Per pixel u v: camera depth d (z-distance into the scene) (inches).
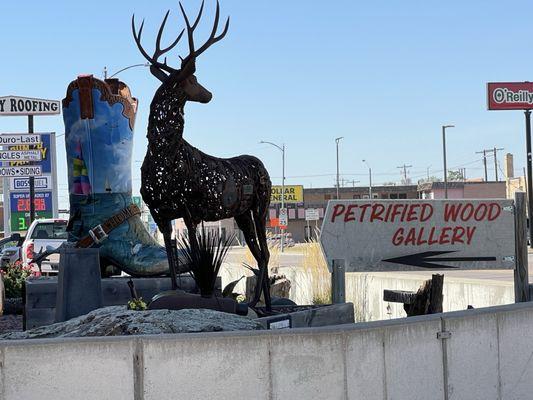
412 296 373.1
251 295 485.1
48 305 391.2
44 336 265.7
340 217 338.6
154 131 315.6
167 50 319.6
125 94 431.2
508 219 351.9
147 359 192.5
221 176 329.4
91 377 190.7
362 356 211.3
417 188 3695.9
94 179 417.4
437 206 346.0
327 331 207.0
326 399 206.7
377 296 539.2
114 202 417.4
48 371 189.0
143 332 245.9
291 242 2341.3
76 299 343.9
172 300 292.5
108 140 418.3
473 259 349.4
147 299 402.6
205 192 322.7
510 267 352.5
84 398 190.2
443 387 226.4
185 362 194.7
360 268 340.8
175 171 314.8
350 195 3737.7
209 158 331.0
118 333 249.0
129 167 424.5
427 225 345.7
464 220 348.2
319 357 206.1
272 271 686.5
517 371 244.5
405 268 344.2
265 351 201.2
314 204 3609.7
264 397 201.0
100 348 191.0
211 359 196.7
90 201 416.8
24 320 390.6
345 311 338.3
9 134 1026.1
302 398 204.5
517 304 252.1
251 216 355.3
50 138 1406.3
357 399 210.4
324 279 604.1
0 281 501.7
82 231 418.6
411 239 344.5
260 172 350.6
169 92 313.7
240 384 199.0
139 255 412.5
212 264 311.6
